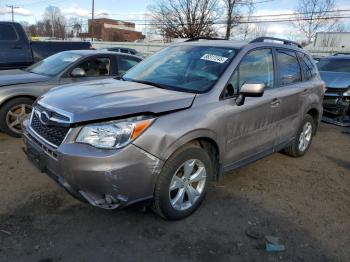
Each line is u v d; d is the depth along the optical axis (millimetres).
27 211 3410
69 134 2912
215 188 4168
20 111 5719
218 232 3262
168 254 2910
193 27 44719
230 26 43250
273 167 5055
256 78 4133
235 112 3693
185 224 3352
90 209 3496
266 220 3531
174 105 3189
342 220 3648
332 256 3027
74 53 6715
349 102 8656
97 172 2779
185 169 3287
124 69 6953
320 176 4836
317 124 5820
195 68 3947
